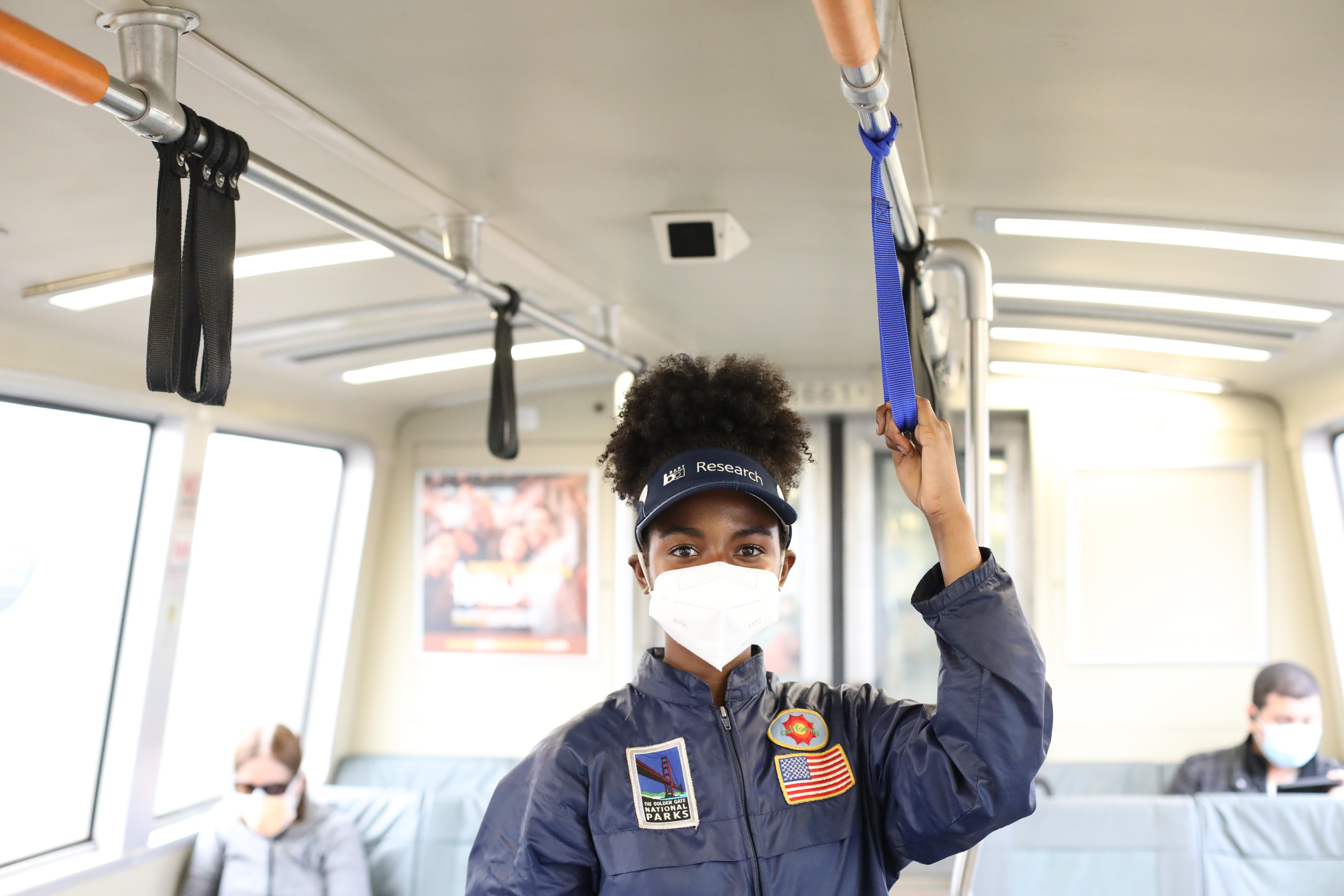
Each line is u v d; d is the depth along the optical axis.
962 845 1.52
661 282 4.24
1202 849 4.64
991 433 6.61
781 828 1.56
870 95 1.63
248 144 2.54
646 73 2.40
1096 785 6.20
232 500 5.63
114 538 4.75
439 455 6.79
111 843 4.77
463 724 6.68
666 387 1.79
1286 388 5.90
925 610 1.50
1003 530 6.54
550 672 6.67
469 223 3.36
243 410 5.28
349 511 6.55
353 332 4.78
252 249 3.56
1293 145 2.68
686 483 1.57
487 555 6.74
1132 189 3.07
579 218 3.41
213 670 5.62
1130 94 2.46
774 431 1.79
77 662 4.66
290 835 5.05
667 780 1.58
